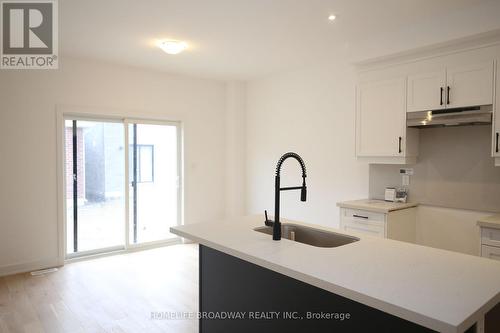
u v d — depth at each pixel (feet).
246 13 9.97
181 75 17.34
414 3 9.33
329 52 13.55
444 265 5.30
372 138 12.07
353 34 11.65
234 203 18.84
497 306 4.49
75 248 14.99
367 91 12.17
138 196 16.56
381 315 4.58
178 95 17.28
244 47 13.00
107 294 11.30
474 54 9.71
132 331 9.01
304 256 5.77
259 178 18.25
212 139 18.66
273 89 17.35
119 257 15.30
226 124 19.12
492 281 4.64
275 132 17.31
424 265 5.30
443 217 11.43
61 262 14.07
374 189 13.25
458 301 4.00
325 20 10.46
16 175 13.07
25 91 13.17
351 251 6.06
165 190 17.43
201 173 18.28
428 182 11.76
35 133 13.41
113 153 15.78
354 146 13.48
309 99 15.62
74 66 14.20
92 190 15.31
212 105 18.58
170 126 17.46
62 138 13.99
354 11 9.86
